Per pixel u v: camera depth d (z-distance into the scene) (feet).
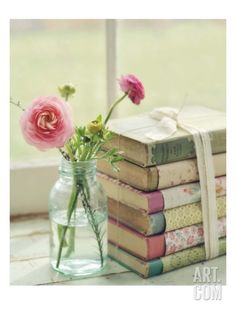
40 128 3.34
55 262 3.74
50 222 3.73
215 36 5.00
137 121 3.90
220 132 3.77
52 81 5.62
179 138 3.62
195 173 3.71
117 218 3.79
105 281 3.64
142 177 3.56
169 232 3.66
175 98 5.11
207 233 3.79
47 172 4.46
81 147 3.78
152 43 5.13
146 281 3.62
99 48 6.07
